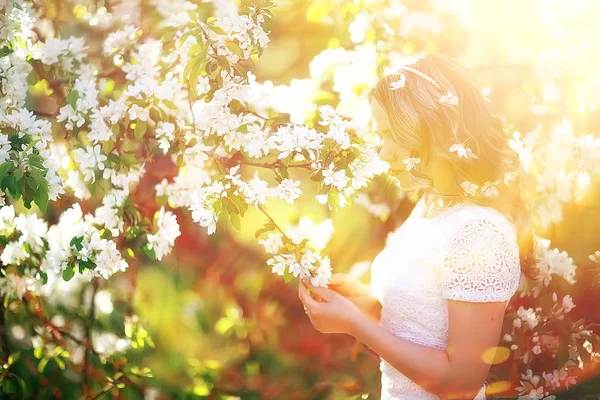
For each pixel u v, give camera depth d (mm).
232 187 1677
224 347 3027
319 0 2227
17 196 1638
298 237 1693
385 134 1708
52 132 2027
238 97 1754
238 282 3166
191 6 1999
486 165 1630
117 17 2285
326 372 2863
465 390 1592
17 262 2016
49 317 2498
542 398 2039
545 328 2078
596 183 2068
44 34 2240
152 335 2742
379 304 1917
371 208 2438
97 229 1957
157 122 1980
